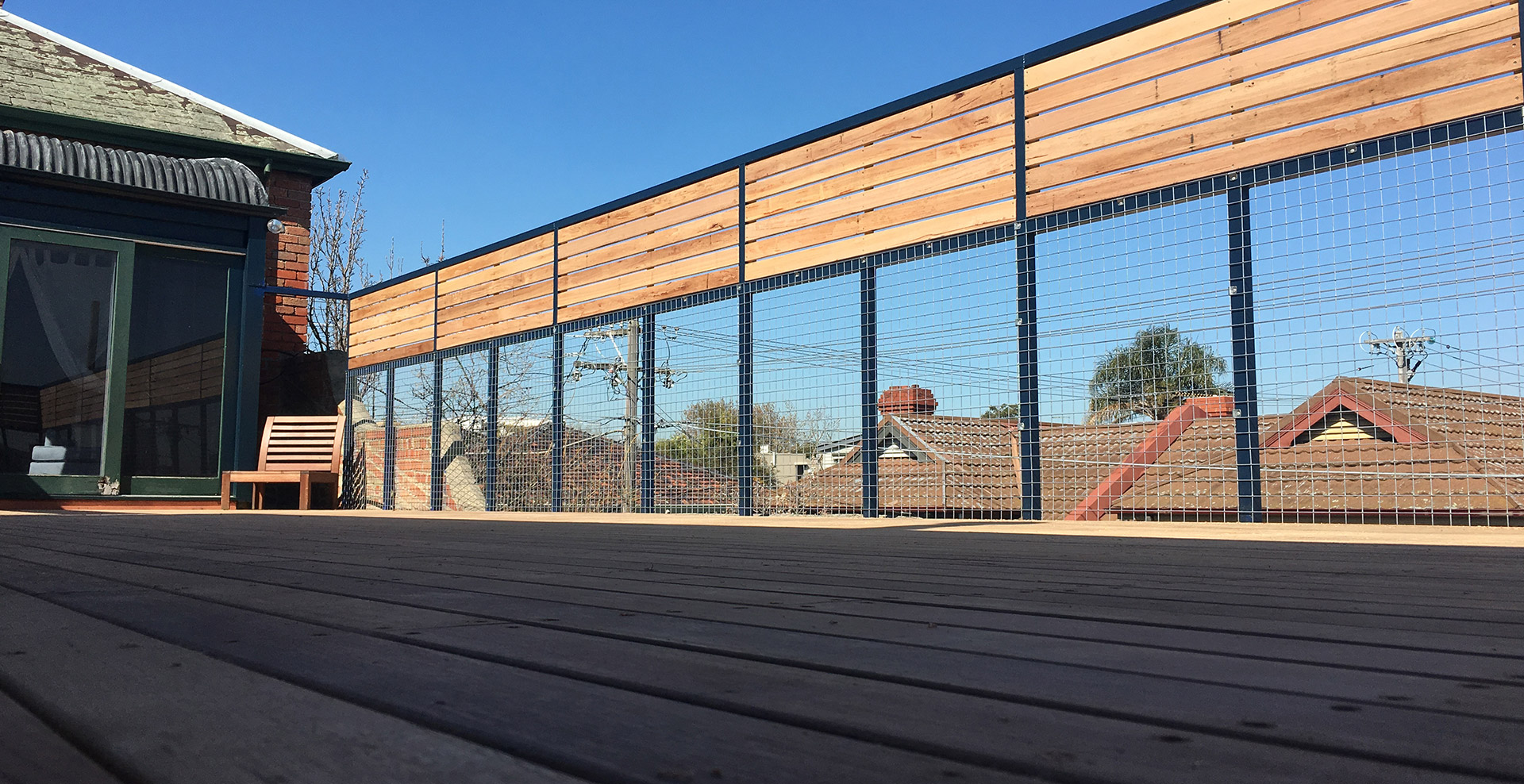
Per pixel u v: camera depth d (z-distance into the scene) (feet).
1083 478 16.47
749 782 1.77
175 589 5.49
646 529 15.16
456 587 5.70
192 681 2.74
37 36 32.78
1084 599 5.10
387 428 32.73
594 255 26.45
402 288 32.96
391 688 2.63
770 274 21.90
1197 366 15.28
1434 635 3.81
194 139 31.73
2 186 24.52
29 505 24.52
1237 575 6.73
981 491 17.61
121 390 25.91
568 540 11.79
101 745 2.01
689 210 23.95
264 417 32.60
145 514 22.33
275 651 3.28
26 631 3.76
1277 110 14.99
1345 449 14.43
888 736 2.12
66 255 25.43
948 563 7.84
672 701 2.50
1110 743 2.08
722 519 19.75
